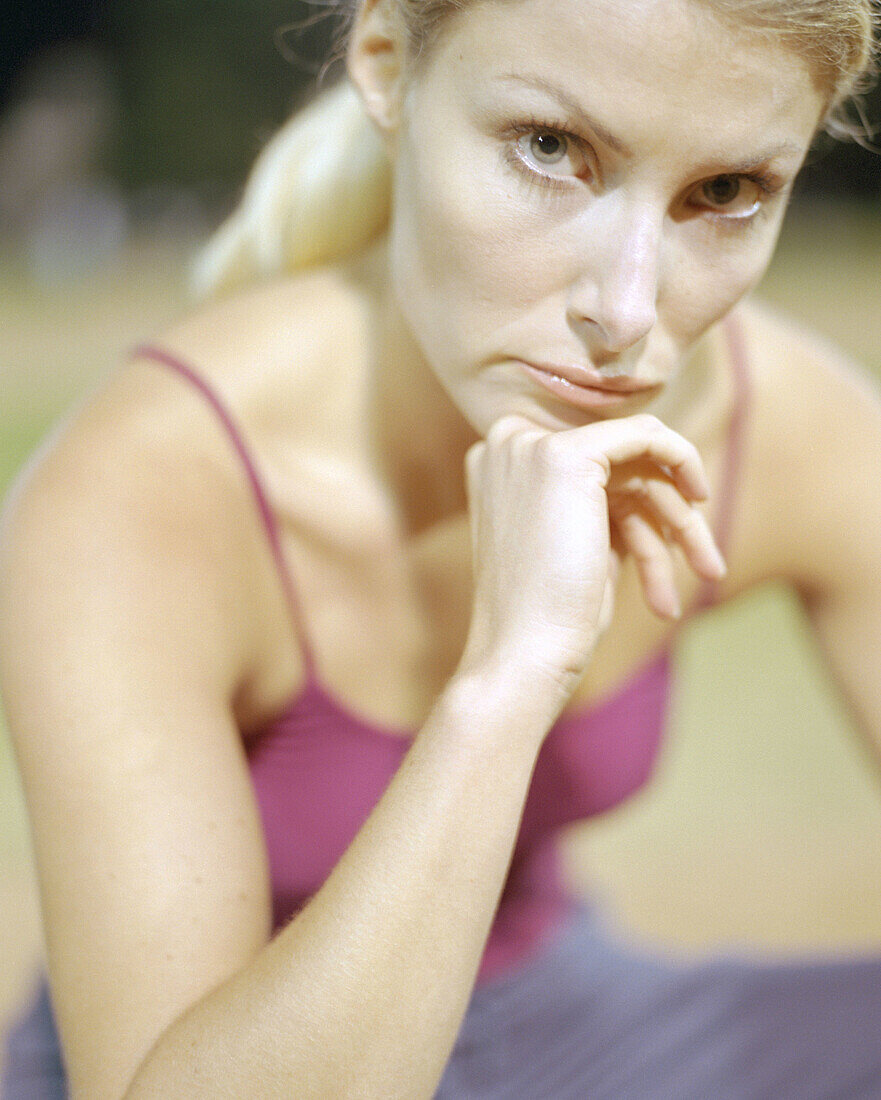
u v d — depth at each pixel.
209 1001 0.94
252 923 1.03
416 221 1.01
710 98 0.87
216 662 1.16
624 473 1.11
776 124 0.90
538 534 1.00
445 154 0.95
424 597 1.29
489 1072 1.44
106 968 0.98
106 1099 0.95
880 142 9.16
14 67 22.58
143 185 22.19
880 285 13.77
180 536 1.16
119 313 13.08
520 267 0.95
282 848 1.34
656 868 2.93
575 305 0.95
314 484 1.24
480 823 0.95
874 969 1.44
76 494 1.14
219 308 1.30
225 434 1.21
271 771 1.32
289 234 1.39
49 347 10.95
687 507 1.11
